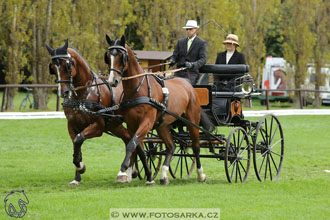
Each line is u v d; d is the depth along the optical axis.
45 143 20.83
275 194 11.53
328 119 31.14
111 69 11.22
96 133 12.48
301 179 14.32
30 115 29.55
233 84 13.94
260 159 18.08
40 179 13.62
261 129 14.02
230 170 15.92
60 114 30.14
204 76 14.59
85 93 12.35
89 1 34.81
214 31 37.94
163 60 25.25
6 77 33.81
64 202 10.44
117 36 36.91
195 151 13.32
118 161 17.14
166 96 12.14
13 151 18.89
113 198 10.73
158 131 12.72
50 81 34.44
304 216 9.62
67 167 15.76
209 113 13.46
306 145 21.33
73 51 12.22
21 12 33.12
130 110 11.73
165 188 11.91
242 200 10.84
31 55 34.56
